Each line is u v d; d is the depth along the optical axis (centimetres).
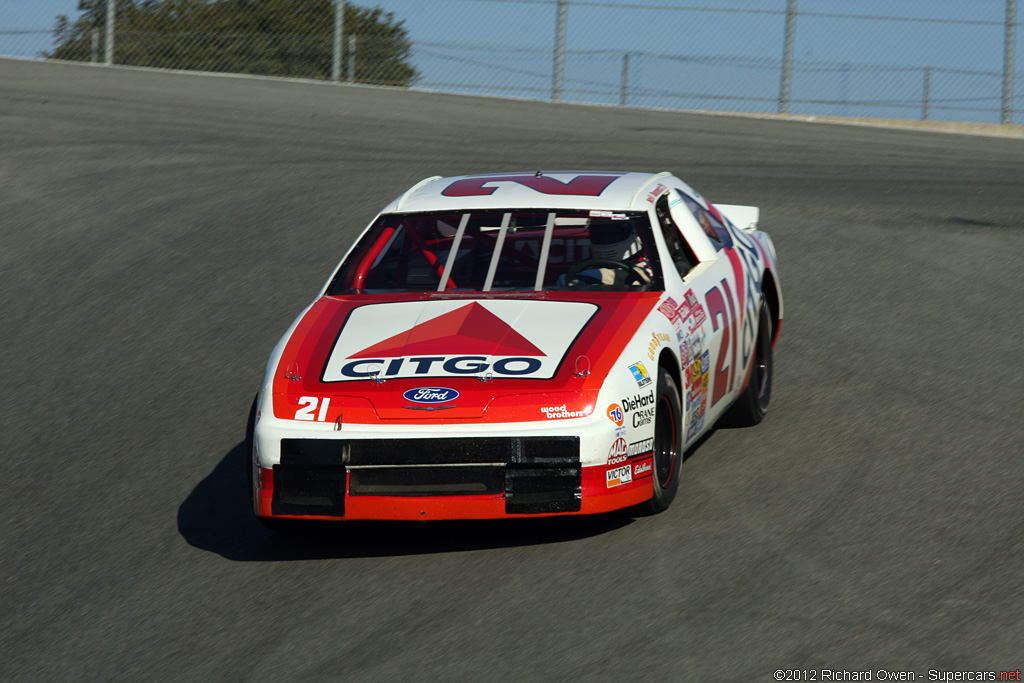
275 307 3219
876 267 3484
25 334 3102
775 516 1789
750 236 2541
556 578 1606
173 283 3462
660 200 2153
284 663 1421
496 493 1642
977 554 1608
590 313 1838
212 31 9162
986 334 2822
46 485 2162
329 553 1778
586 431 1644
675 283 1959
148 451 2312
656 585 1560
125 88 7331
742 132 6562
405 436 1648
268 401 1745
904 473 1948
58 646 1527
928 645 1355
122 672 1437
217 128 5997
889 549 1639
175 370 2791
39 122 5938
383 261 2069
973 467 1959
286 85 7956
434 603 1558
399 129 6153
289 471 1686
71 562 1814
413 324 1856
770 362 2388
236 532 1902
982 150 6122
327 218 4122
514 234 2058
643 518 1812
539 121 6681
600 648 1391
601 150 5647
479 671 1355
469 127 6322
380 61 8675
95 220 4162
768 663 1330
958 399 2353
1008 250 3644
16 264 3697
